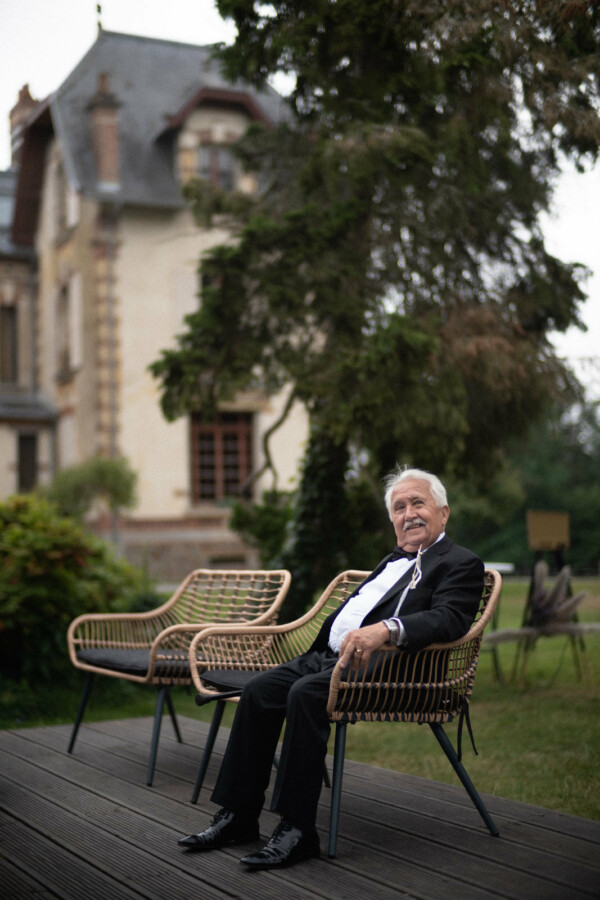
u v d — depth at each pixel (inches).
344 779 153.2
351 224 275.6
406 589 120.8
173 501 756.6
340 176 277.0
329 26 223.9
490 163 261.4
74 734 175.0
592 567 1012.5
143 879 104.6
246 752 116.6
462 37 197.8
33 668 245.3
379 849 114.6
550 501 1047.6
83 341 778.8
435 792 143.9
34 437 882.1
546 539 264.1
